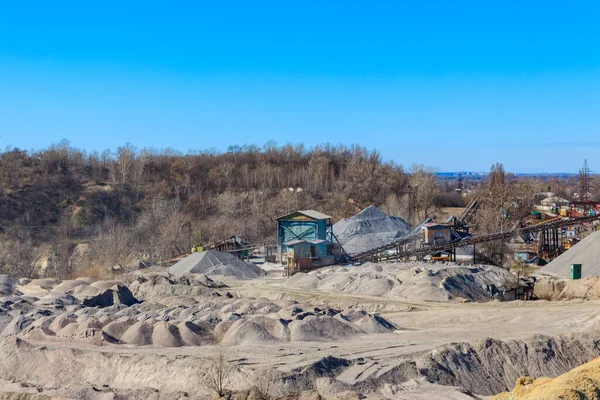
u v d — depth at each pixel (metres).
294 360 40.97
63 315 53.88
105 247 112.25
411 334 49.97
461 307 62.19
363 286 73.50
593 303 60.41
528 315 56.00
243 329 47.59
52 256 112.12
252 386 36.19
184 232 126.75
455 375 41.16
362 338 48.41
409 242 99.25
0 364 44.19
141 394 36.53
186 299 68.38
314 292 74.50
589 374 28.81
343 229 121.81
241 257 106.94
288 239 102.94
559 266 84.12
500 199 127.62
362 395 34.53
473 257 92.31
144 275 86.06
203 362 39.84
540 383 31.72
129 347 45.78
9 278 83.62
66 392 37.25
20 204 144.00
